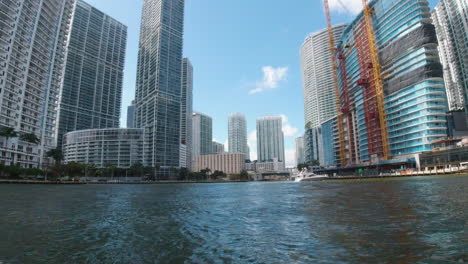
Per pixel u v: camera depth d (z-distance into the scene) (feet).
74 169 444.14
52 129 483.51
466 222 46.70
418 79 400.06
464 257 29.55
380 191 129.18
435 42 394.52
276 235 44.60
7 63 371.97
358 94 548.31
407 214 57.57
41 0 436.76
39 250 37.93
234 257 33.63
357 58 551.18
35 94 429.38
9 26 376.68
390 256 31.07
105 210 81.61
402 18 434.71
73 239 44.24
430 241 36.04
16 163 390.01
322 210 71.36
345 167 550.36
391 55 452.76
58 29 492.13
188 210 81.05
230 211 77.25
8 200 111.75
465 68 547.49
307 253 33.91
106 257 34.68
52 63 480.64
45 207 88.22
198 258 33.68
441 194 96.99
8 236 46.44
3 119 368.27
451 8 582.76
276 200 108.68
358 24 545.85
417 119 399.65
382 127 462.19
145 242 41.98
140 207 89.76
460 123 400.47
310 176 531.91
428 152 369.09
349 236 41.14
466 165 314.76
